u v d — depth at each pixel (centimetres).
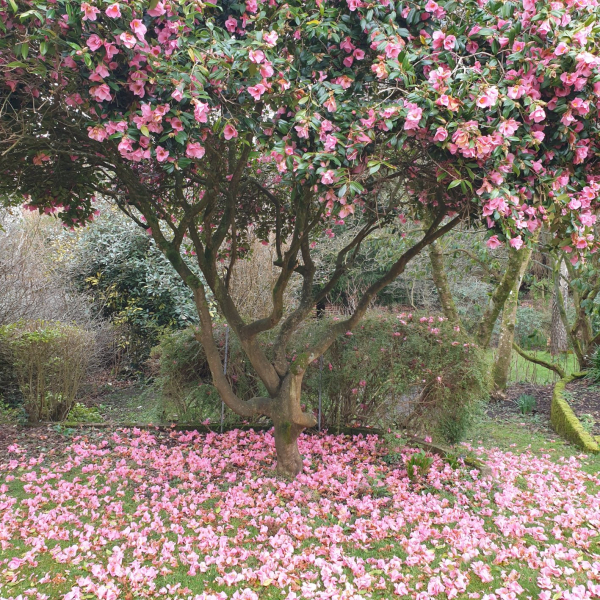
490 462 438
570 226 259
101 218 895
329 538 294
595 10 246
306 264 417
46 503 334
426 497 355
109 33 208
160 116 215
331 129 243
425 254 857
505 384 733
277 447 384
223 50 223
